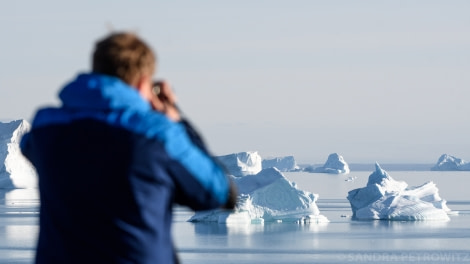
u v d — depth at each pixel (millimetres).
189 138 8500
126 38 8359
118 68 8336
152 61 8469
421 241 132625
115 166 8172
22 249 125125
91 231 8172
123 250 8164
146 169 8180
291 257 113938
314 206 158000
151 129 8273
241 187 160875
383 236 139375
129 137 8227
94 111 8406
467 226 157000
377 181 177375
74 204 8195
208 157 8477
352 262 109625
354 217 173500
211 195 8375
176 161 8250
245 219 155125
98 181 8172
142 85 8555
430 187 182500
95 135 8273
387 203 170375
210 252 118188
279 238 134750
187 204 8477
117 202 8164
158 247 8297
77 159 8250
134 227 8195
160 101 8820
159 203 8273
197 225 156875
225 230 146875
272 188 157875
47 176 8359
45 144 8430
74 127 8359
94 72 8461
